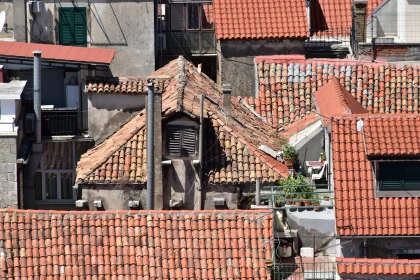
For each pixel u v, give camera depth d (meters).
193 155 159.50
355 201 143.12
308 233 146.88
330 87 178.25
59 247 139.75
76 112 184.12
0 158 171.50
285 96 199.25
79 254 139.50
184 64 193.62
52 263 138.88
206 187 160.00
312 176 158.50
